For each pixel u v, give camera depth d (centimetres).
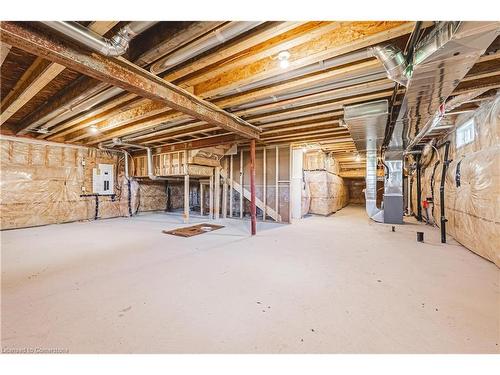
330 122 397
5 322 157
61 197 572
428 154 569
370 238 416
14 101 297
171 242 380
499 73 221
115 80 196
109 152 679
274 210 629
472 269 257
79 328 151
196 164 621
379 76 240
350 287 212
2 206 479
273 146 631
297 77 246
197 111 287
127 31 157
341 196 1086
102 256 302
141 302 185
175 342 139
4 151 479
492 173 268
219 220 643
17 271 248
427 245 365
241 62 209
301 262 282
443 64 170
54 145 557
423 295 196
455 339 141
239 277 235
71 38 151
